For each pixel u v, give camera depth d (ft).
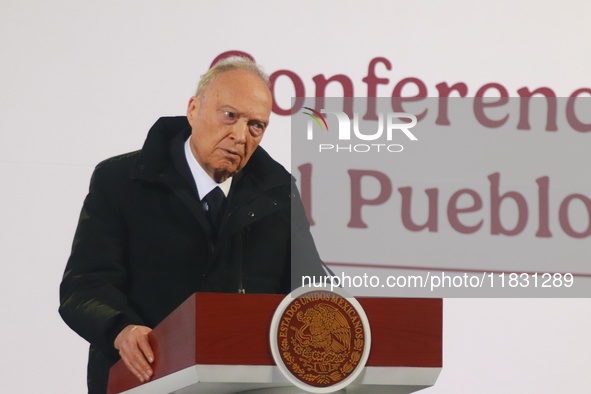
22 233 45.29
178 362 27.63
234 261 38.32
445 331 48.62
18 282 44.86
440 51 50.62
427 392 48.26
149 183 39.63
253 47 49.11
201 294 26.84
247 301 27.09
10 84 46.44
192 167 40.81
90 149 46.80
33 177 45.91
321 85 49.39
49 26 47.24
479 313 48.96
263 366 26.94
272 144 48.57
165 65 48.19
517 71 51.11
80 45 47.42
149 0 48.37
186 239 39.14
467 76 50.70
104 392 38.70
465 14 51.06
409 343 28.09
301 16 49.67
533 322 49.26
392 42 50.24
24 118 46.34
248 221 38.50
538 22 51.60
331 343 27.43
